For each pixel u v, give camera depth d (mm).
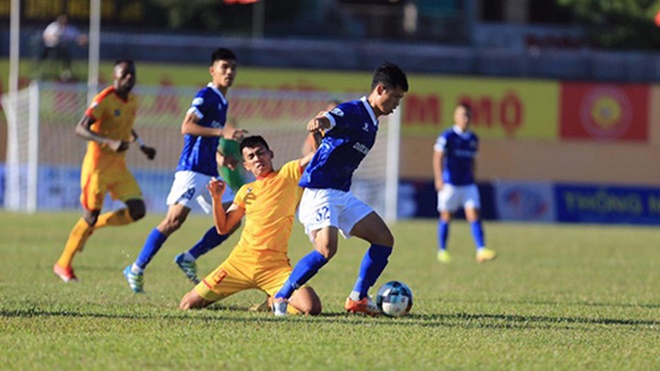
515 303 36031
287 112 112625
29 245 58781
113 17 142125
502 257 61594
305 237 74625
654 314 33281
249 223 30609
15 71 106062
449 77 124812
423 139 124375
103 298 34094
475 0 159500
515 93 125375
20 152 105812
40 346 23359
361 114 29562
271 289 30375
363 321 28781
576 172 126688
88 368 20953
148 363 21562
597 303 36719
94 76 107562
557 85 126062
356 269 49656
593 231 95438
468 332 27062
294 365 21438
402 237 78438
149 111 112750
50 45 118625
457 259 59250
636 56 143375
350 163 29875
